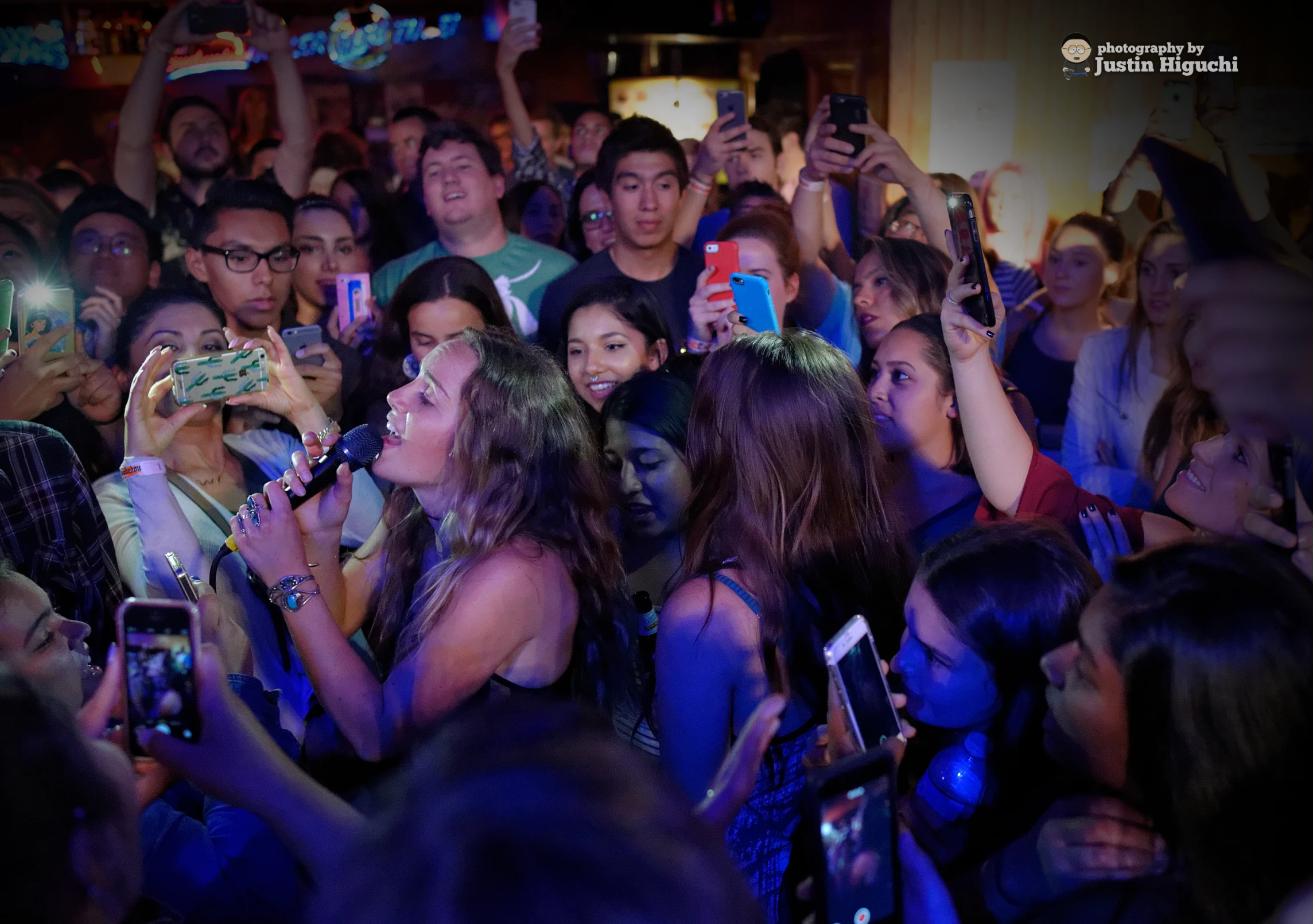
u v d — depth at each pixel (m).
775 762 1.49
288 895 1.32
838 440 1.54
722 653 1.48
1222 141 3.78
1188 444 3.05
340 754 1.69
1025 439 2.28
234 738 0.99
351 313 3.54
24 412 2.66
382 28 4.20
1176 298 3.41
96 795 0.79
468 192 3.65
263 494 1.70
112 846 0.80
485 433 1.63
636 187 3.46
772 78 4.11
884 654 1.60
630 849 0.44
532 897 0.42
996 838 1.38
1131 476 3.60
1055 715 1.17
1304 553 2.06
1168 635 0.98
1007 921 1.20
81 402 3.15
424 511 1.95
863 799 0.99
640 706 1.82
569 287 3.60
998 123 3.94
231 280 3.45
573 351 2.97
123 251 3.55
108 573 2.16
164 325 2.97
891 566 1.63
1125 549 2.31
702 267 3.66
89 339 3.50
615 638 1.71
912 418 2.69
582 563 1.66
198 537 2.51
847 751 1.19
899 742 1.24
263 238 3.44
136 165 3.92
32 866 0.73
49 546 2.03
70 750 0.78
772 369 1.54
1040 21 3.85
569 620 1.64
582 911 0.41
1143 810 1.08
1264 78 3.73
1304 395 1.18
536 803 0.46
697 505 1.62
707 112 4.26
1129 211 3.83
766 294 2.76
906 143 4.02
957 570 1.42
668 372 2.48
